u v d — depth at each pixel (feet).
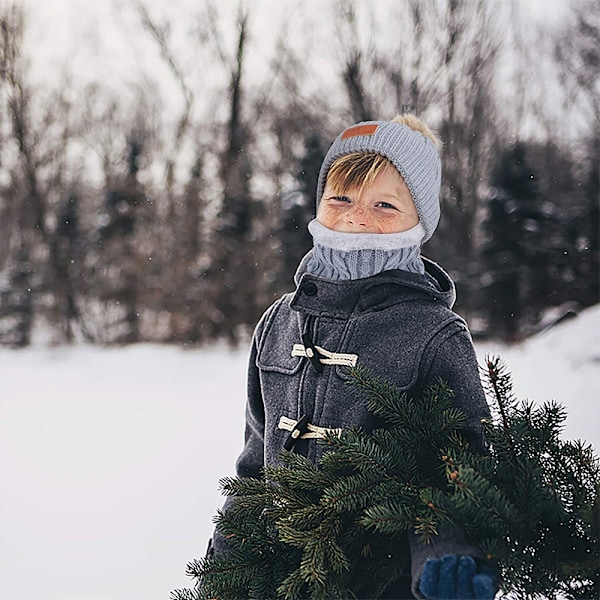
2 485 15.60
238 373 33.24
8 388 28.91
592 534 3.69
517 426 4.02
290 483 4.05
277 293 46.75
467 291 50.08
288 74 55.62
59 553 11.79
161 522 13.25
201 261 47.91
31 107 55.36
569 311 40.14
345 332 4.67
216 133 53.93
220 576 4.01
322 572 3.59
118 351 43.52
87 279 50.57
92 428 21.08
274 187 51.70
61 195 55.47
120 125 55.36
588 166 54.13
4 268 55.93
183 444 19.03
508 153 50.65
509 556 3.51
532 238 49.80
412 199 4.87
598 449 13.30
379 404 4.16
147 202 50.37
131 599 10.05
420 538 3.50
